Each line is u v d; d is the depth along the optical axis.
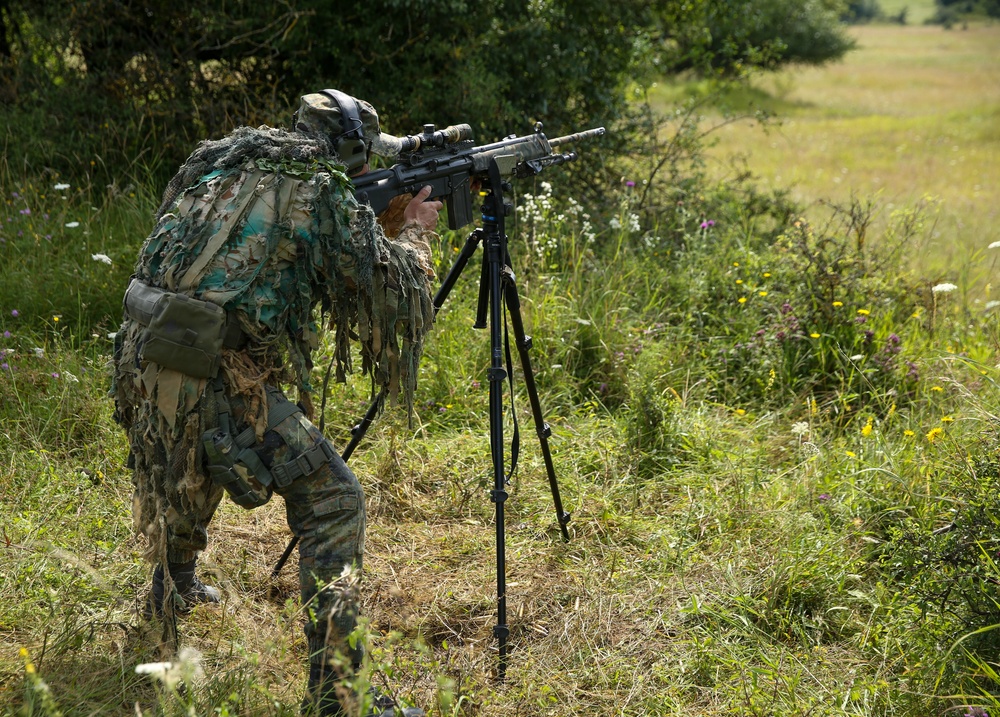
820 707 2.50
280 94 6.47
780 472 3.78
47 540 2.89
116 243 4.93
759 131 15.75
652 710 2.55
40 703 2.17
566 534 3.34
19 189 5.32
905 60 43.22
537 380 4.41
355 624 2.25
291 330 2.23
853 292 4.85
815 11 25.16
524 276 4.91
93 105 6.00
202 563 3.03
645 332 4.63
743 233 6.10
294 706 2.35
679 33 8.02
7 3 6.74
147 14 6.41
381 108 6.37
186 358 2.10
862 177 11.02
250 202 2.14
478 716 2.51
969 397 3.95
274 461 2.19
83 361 4.11
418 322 2.36
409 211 2.58
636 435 3.93
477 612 3.01
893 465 3.60
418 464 3.73
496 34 6.51
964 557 2.72
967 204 9.31
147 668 1.84
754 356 4.62
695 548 3.28
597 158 6.66
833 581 3.03
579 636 2.87
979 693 2.47
